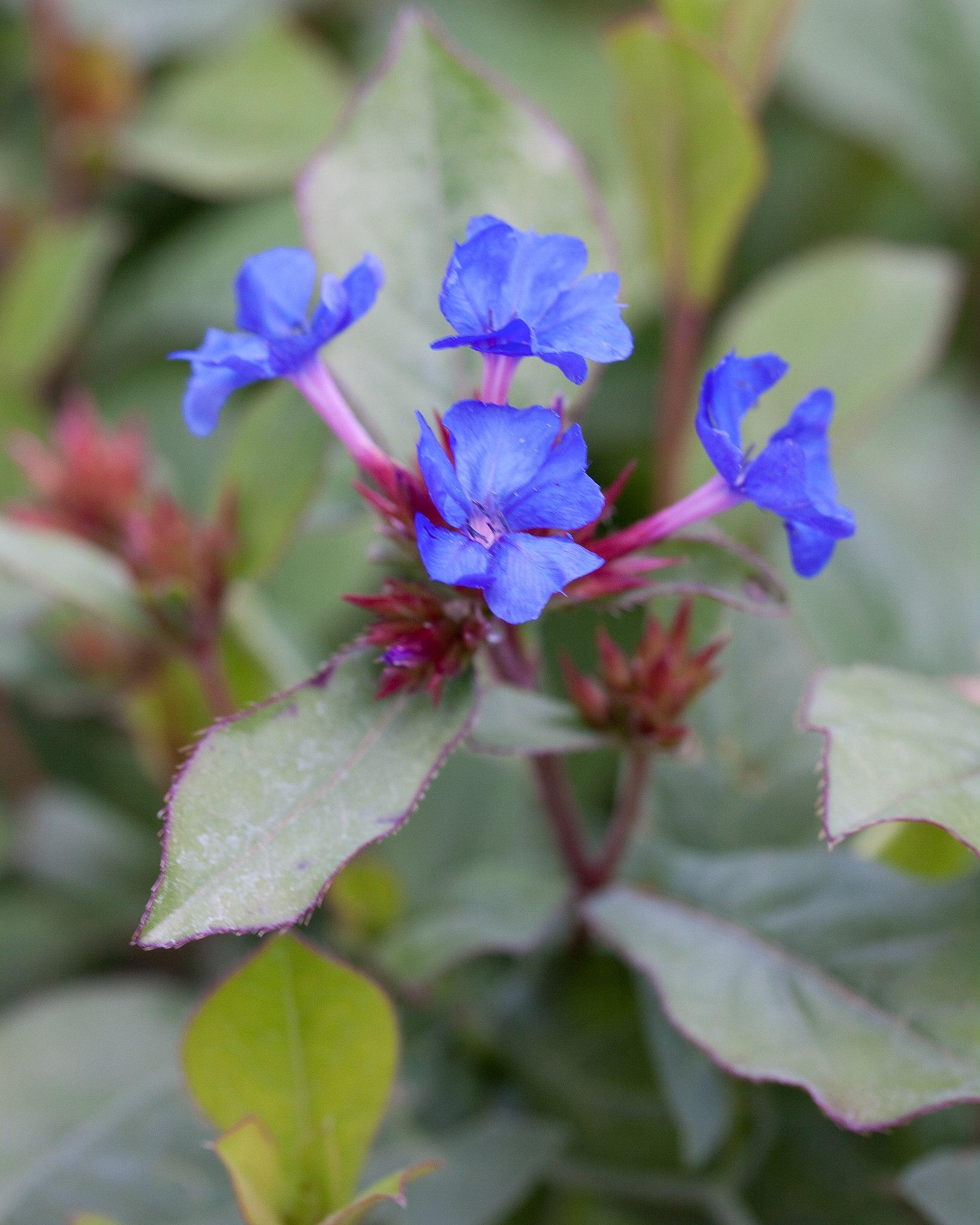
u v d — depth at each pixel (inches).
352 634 18.4
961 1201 14.6
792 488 13.1
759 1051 13.9
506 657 14.4
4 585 16.7
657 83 16.3
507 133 15.0
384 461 14.0
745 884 14.8
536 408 12.9
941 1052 13.8
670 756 14.9
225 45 23.4
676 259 17.2
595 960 16.1
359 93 15.0
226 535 15.9
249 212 22.3
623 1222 15.9
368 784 13.2
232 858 12.9
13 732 18.9
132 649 17.1
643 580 13.8
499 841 17.4
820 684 13.4
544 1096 16.0
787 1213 15.7
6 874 18.6
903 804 13.0
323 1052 13.8
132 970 18.8
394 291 14.9
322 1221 13.6
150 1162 15.7
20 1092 16.0
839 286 17.5
